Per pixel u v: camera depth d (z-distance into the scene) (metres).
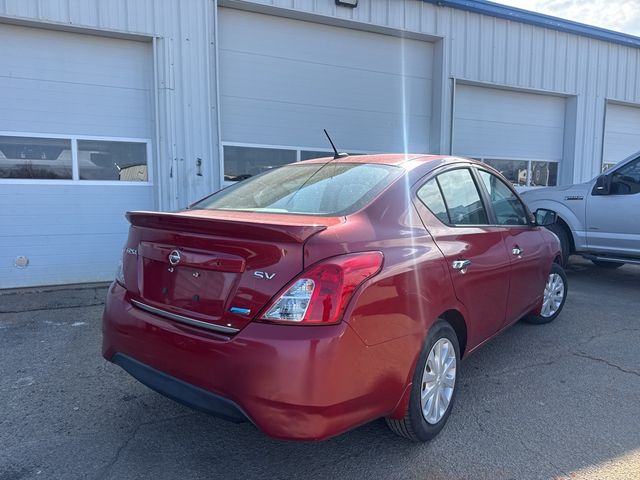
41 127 6.40
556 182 11.08
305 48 7.83
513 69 9.67
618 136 11.76
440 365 2.85
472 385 3.61
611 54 10.98
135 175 6.91
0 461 2.60
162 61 6.72
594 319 5.30
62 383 3.58
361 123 8.43
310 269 2.17
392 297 2.40
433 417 2.81
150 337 2.50
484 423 3.05
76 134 6.57
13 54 6.21
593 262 8.78
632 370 3.91
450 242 2.99
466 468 2.58
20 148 6.33
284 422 2.11
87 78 6.56
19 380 3.62
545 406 3.29
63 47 6.41
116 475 2.50
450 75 8.93
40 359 4.02
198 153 7.04
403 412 2.55
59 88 6.44
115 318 2.73
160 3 6.62
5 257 6.36
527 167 10.62
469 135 9.79
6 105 6.23
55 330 4.74
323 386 2.10
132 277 2.77
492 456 2.70
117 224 6.87
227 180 7.46
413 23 8.40
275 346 2.10
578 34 10.38
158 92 6.76
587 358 4.16
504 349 4.36
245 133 7.52
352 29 8.17
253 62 7.48
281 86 7.71
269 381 2.10
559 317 5.35
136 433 2.91
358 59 8.28
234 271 2.28
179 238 2.48
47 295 6.10
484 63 9.30
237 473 2.53
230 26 7.27
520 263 3.87
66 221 6.60
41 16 6.07
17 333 4.64
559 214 7.36
